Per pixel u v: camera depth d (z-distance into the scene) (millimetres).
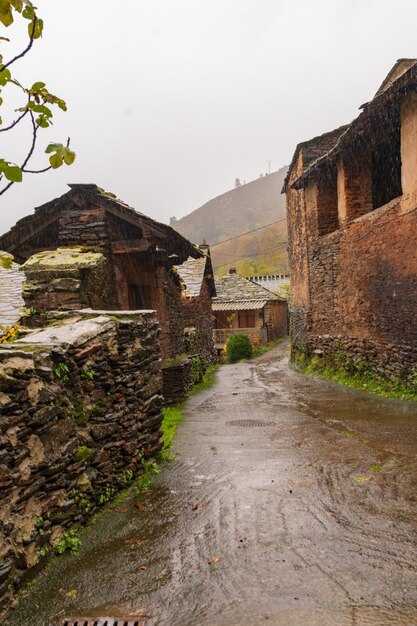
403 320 8875
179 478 4852
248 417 8336
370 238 10203
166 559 3213
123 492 4469
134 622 2551
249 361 24672
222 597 2742
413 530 3461
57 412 3471
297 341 16891
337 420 7422
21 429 3033
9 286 7742
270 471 4957
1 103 1764
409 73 7207
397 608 2559
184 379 11281
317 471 4887
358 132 9469
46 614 2652
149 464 5082
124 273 8227
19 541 2893
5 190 1793
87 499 3826
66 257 6887
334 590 2754
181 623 2529
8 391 2947
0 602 2615
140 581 2957
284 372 16047
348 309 11734
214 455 5699
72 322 4695
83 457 3795
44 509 3223
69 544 3371
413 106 7992
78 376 3938
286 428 7141
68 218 7715
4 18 1755
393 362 9359
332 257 12641
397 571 2920
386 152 11406
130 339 4918
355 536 3404
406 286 8711
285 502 4090
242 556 3197
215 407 9820
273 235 68000
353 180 11477
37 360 3318
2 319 6164
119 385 4594
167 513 3975
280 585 2832
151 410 5355
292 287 17859
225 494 4348
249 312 30797
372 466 4957
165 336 11523
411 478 4535
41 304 6449
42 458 3236
